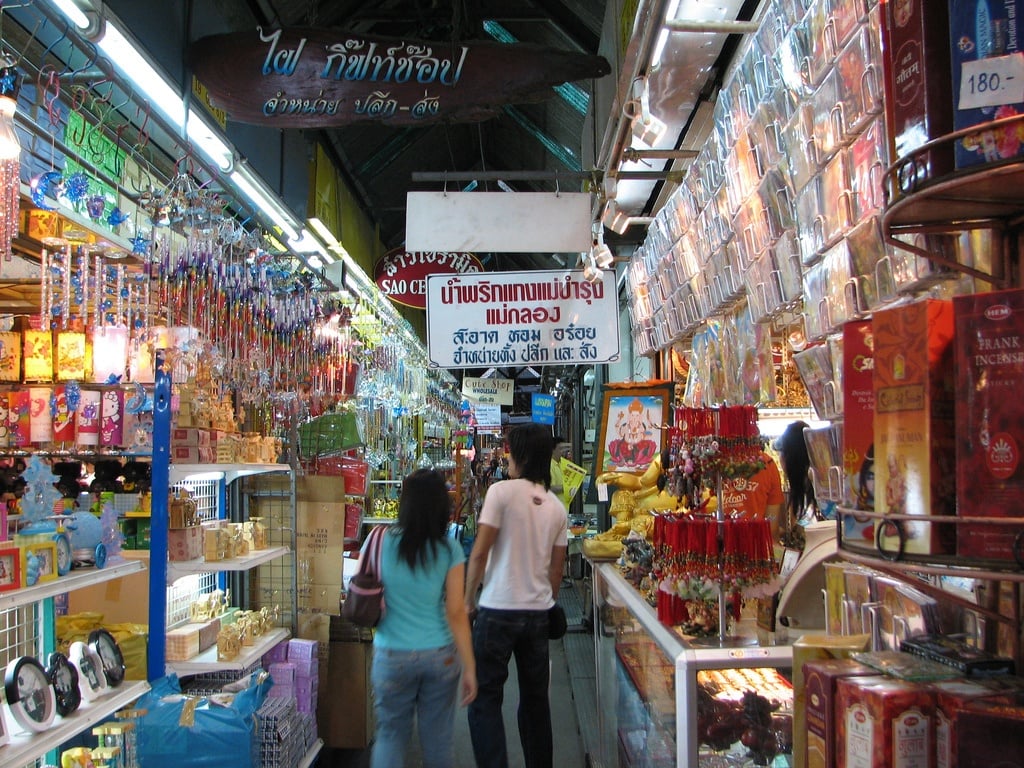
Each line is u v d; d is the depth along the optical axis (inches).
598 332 186.2
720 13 113.7
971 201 47.8
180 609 164.4
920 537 44.7
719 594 88.0
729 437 90.7
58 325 119.6
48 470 102.4
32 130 97.0
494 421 717.9
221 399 163.2
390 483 341.1
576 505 460.4
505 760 140.8
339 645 178.1
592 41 245.9
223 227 140.3
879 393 48.5
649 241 177.0
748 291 102.0
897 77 49.1
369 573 124.8
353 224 341.7
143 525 140.6
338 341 222.7
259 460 169.8
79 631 123.5
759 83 92.9
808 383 77.6
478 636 144.6
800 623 91.8
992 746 44.8
